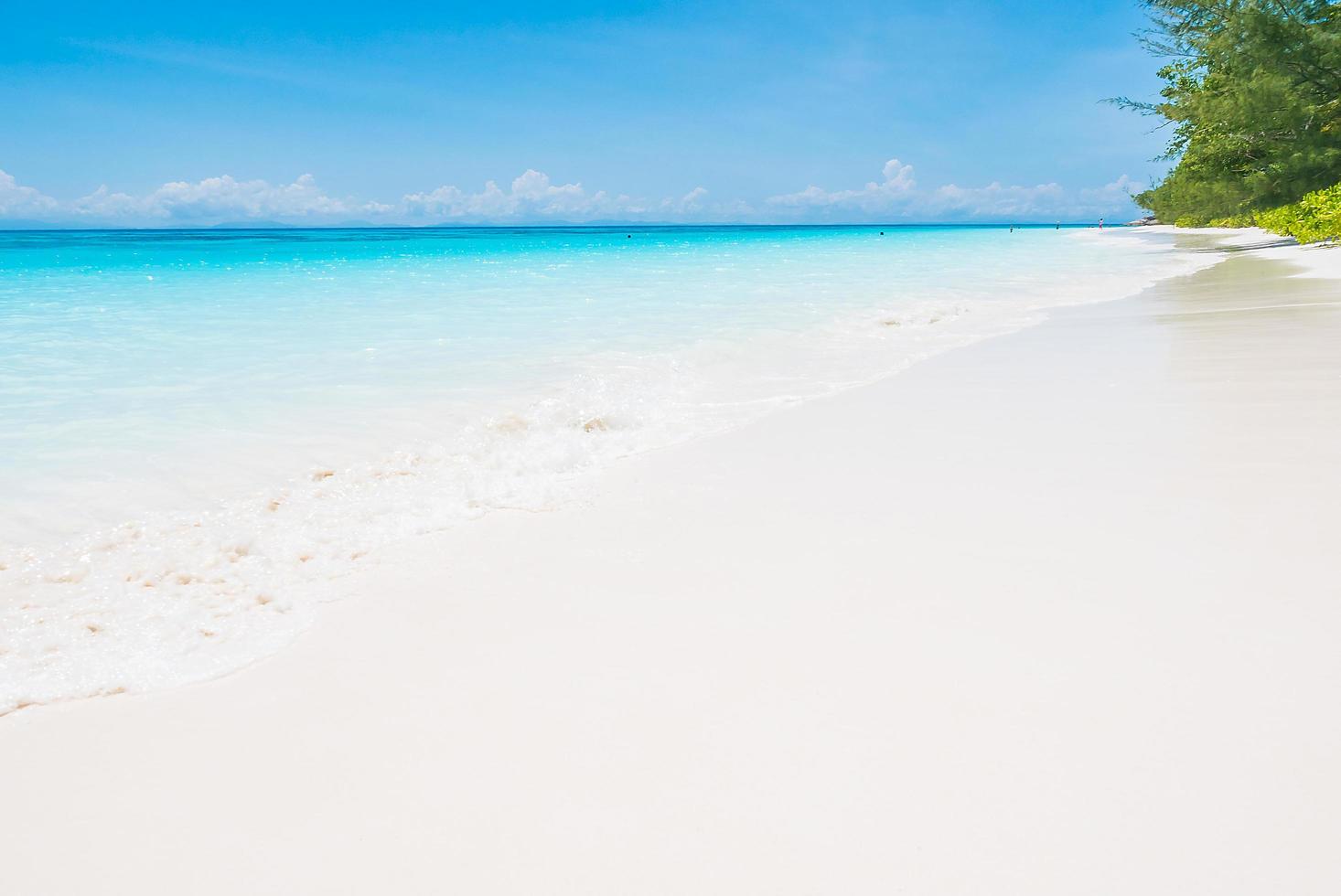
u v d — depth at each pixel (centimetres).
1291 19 2159
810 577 260
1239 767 159
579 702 196
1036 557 263
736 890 138
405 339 776
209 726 194
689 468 391
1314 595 225
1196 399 461
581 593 257
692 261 2317
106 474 372
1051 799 154
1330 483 312
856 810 154
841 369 632
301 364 644
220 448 414
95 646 231
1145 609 224
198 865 151
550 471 394
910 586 248
